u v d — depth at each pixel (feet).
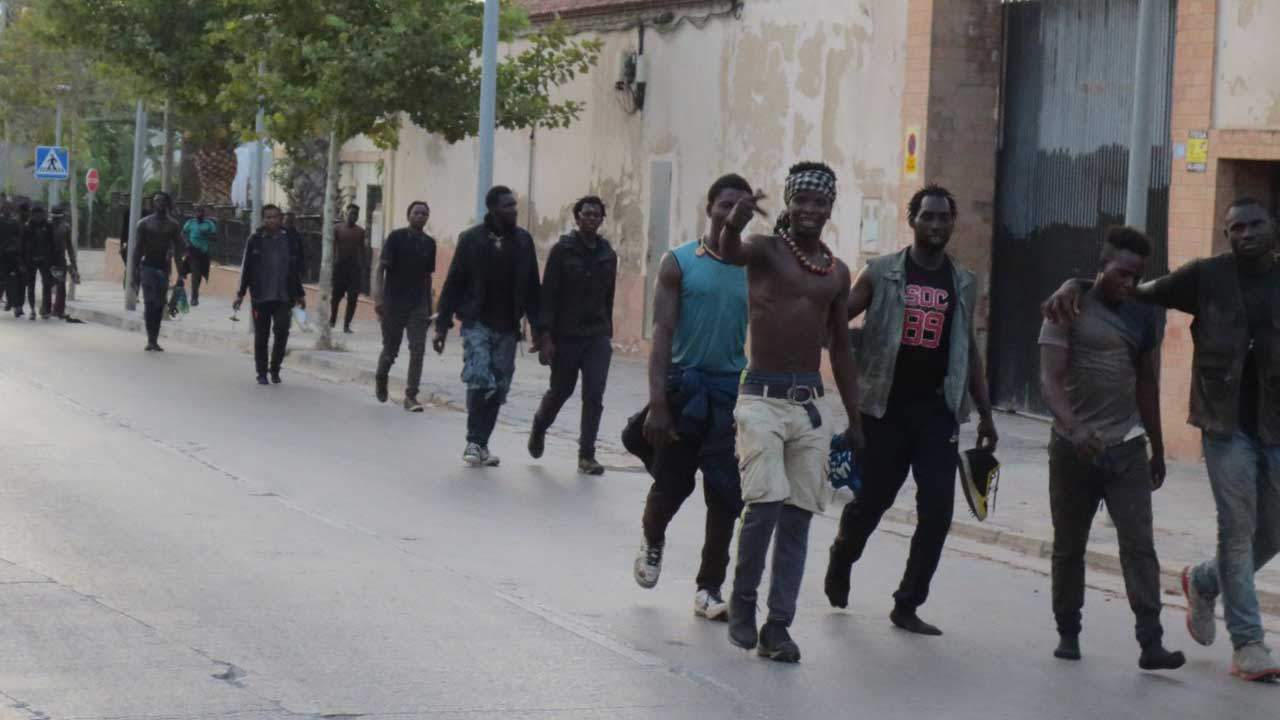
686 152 130.00
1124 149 93.66
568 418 95.86
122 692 37.24
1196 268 44.70
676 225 131.34
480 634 44.42
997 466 48.34
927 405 47.55
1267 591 54.34
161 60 164.96
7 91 248.32
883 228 106.93
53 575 48.73
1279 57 80.94
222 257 213.25
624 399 106.42
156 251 130.52
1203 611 47.16
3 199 180.04
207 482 67.51
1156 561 44.80
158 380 107.96
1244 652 44.16
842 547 49.24
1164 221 89.86
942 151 102.32
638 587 51.80
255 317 109.40
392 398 105.09
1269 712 40.98
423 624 45.19
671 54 131.85
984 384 48.14
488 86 117.29
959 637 47.57
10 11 267.59
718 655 43.70
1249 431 44.55
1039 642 47.57
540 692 39.17
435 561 53.93
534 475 74.18
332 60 128.36
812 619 48.85
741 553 43.86
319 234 183.73
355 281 154.40
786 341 43.45
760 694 40.09
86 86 241.14
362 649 42.19
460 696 38.45
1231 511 44.37
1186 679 43.98
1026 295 100.99
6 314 169.48
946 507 47.16
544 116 138.62
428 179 173.99
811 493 43.52
